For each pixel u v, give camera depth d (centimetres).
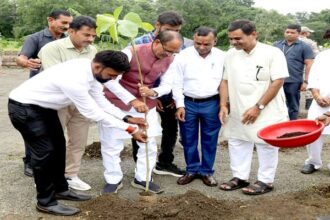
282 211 406
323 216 386
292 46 727
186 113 475
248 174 479
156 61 423
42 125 370
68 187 441
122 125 382
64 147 410
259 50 433
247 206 421
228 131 468
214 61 458
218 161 587
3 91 1212
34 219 384
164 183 492
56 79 357
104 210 395
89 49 449
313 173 541
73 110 440
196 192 420
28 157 505
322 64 520
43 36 486
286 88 735
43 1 2981
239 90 445
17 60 472
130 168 545
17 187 465
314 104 533
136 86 432
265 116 443
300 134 411
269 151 451
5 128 769
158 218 379
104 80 366
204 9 3334
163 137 518
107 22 381
